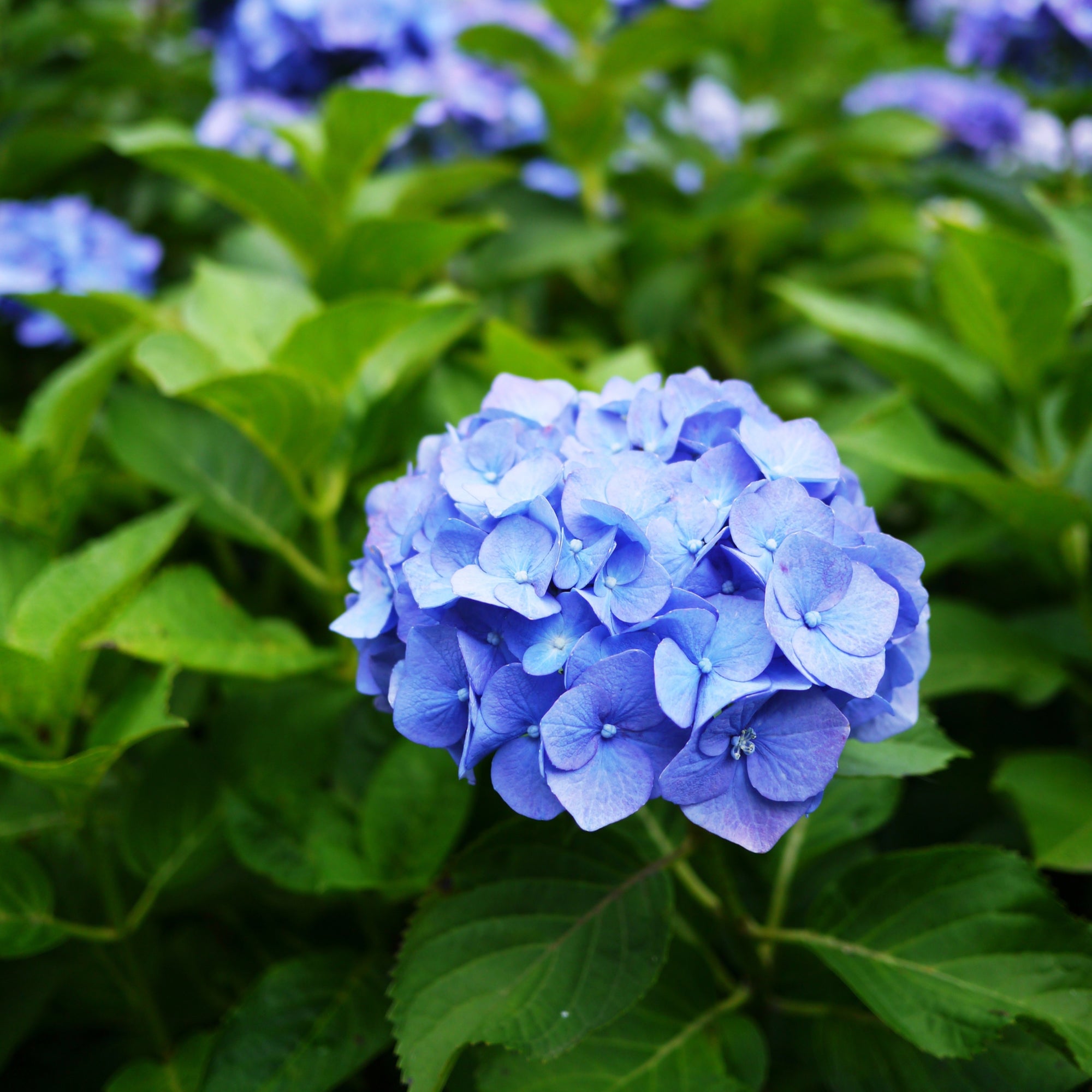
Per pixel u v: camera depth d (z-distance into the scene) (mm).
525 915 529
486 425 505
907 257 1032
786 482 480
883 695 501
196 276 694
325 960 598
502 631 483
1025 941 527
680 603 472
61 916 639
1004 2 951
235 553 891
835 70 1043
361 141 766
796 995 594
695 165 1045
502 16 1028
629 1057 544
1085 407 703
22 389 1021
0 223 819
